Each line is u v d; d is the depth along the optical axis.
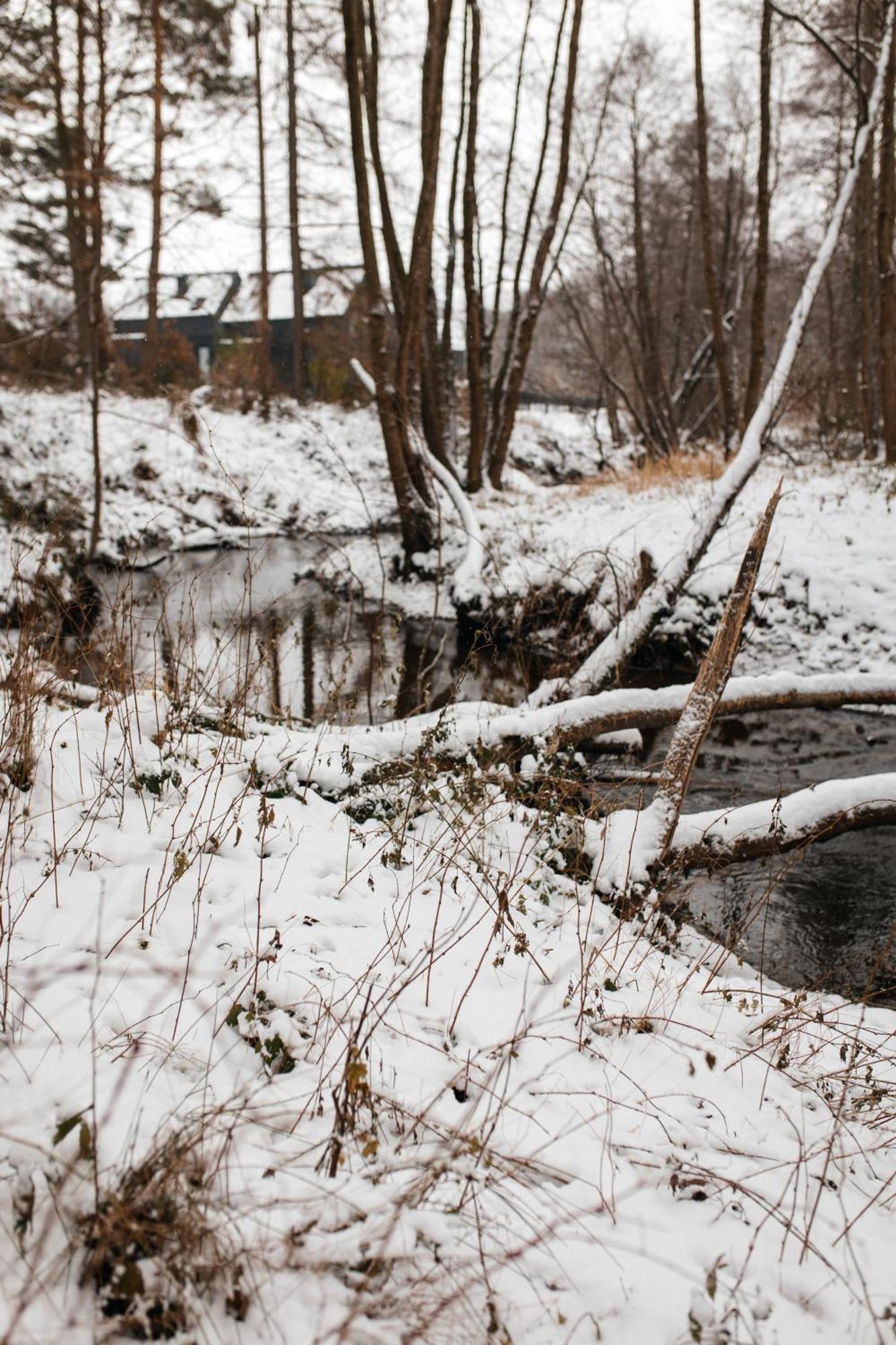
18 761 4.03
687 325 31.98
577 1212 2.34
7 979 2.66
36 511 12.70
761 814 4.80
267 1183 2.21
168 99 13.75
